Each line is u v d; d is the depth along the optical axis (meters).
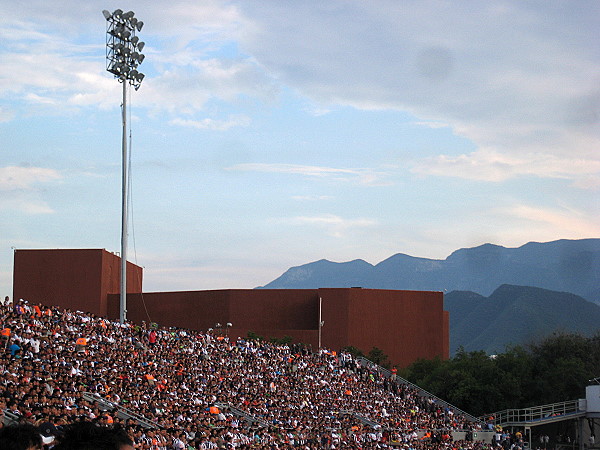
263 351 74.94
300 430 55.66
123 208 69.06
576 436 88.62
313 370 76.94
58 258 92.62
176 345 62.88
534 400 94.62
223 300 102.94
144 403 43.56
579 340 104.81
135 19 71.62
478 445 74.94
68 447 6.96
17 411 29.89
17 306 49.66
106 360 49.09
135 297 104.25
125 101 69.69
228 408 52.41
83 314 59.41
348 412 69.94
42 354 43.47
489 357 103.06
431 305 107.38
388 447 62.88
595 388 84.06
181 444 38.03
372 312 104.00
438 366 99.38
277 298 103.06
